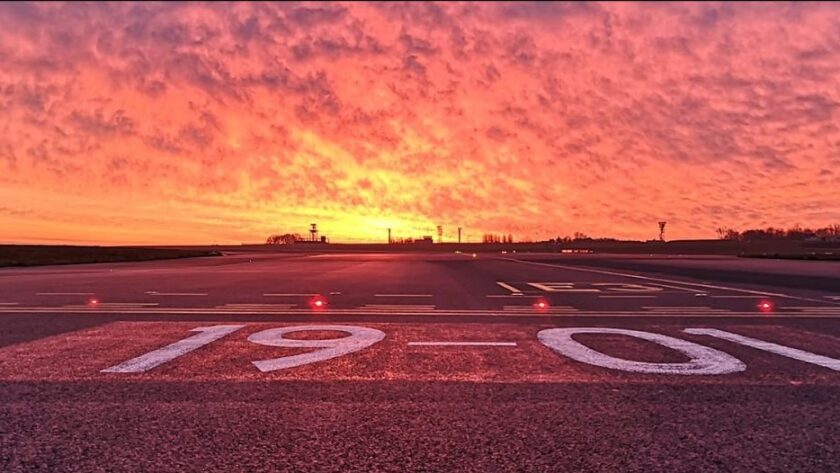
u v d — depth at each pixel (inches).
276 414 190.5
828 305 543.5
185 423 181.0
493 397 212.2
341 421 183.6
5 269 1406.3
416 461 150.8
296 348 309.1
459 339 340.5
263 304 546.0
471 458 152.9
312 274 1136.8
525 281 919.0
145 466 147.3
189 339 337.7
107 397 210.5
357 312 480.4
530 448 160.2
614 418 187.2
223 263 1907.0
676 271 1310.3
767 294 671.1
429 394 216.1
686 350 304.5
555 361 276.2
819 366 264.5
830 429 176.6
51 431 173.2
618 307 525.7
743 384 231.3
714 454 156.0
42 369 256.2
